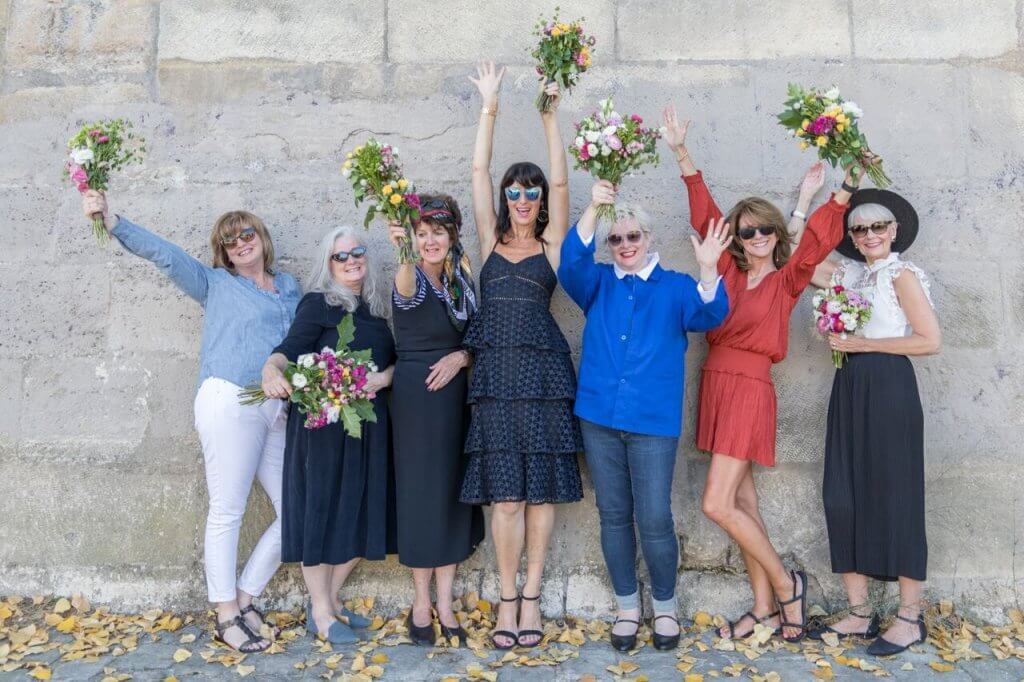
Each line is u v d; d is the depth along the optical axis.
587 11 3.74
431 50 3.74
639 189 3.69
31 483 3.60
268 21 3.75
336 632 3.24
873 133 3.70
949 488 3.59
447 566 3.28
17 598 3.55
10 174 3.71
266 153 3.72
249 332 3.27
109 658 3.09
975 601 3.54
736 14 3.74
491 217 3.45
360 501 3.20
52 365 3.65
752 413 3.21
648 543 3.16
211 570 3.18
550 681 2.91
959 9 3.73
